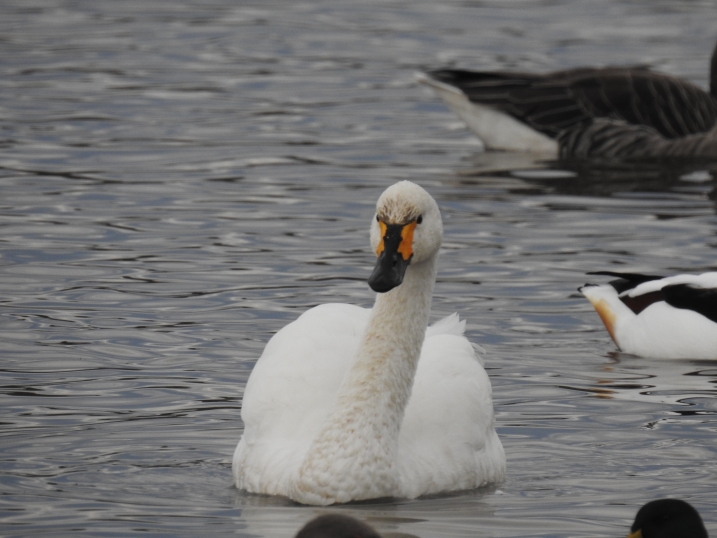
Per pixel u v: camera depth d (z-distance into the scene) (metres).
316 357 11.13
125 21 37.50
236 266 17.41
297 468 10.24
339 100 29.02
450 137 26.98
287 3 41.12
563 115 26.78
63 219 19.48
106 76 30.48
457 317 12.41
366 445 10.23
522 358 14.45
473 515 9.87
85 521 9.49
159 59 32.53
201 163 23.28
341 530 7.09
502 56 33.94
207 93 29.16
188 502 10.10
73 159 23.23
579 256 18.25
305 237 18.88
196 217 19.80
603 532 9.37
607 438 11.92
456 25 38.34
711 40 36.75
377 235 10.41
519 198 21.88
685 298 15.37
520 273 17.45
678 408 12.88
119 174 22.31
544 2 42.78
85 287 16.36
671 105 27.12
